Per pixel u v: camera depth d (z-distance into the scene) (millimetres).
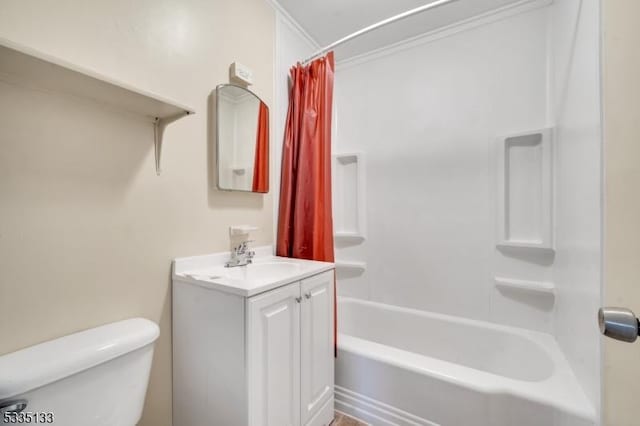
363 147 2232
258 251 1623
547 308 1590
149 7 1088
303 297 1211
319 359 1313
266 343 1001
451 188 1884
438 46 1921
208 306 1033
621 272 790
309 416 1225
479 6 1696
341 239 2318
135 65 1040
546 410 1033
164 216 1141
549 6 1567
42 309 816
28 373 658
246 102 1500
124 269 1010
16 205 775
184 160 1218
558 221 1465
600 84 881
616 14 819
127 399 838
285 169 1771
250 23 1562
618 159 807
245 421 932
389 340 2021
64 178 866
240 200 1509
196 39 1271
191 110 1012
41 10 814
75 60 881
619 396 788
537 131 1570
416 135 2010
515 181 1681
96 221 937
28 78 765
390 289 2109
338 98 2342
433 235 1949
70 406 723
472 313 1815
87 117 917
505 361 1619
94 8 928
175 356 1147
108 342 813
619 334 481
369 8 1749
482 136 1777
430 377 1251
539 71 1598
